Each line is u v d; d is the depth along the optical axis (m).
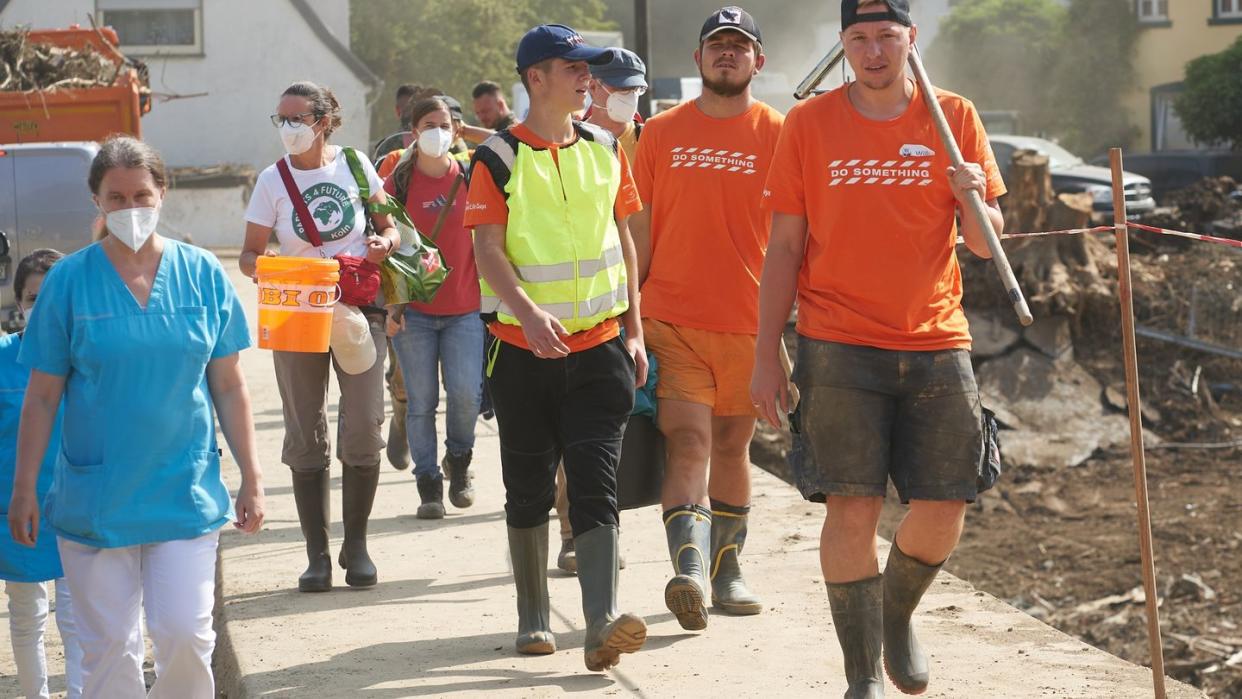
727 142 12.60
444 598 14.12
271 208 13.80
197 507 9.70
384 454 23.22
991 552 30.38
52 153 33.19
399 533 17.22
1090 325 39.47
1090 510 32.69
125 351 9.47
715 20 12.50
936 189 9.38
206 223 79.50
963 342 9.53
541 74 11.13
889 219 9.36
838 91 9.65
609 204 11.30
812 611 13.34
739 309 12.53
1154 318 39.81
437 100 17.05
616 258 11.34
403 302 14.26
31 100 37.81
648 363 12.34
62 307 9.55
